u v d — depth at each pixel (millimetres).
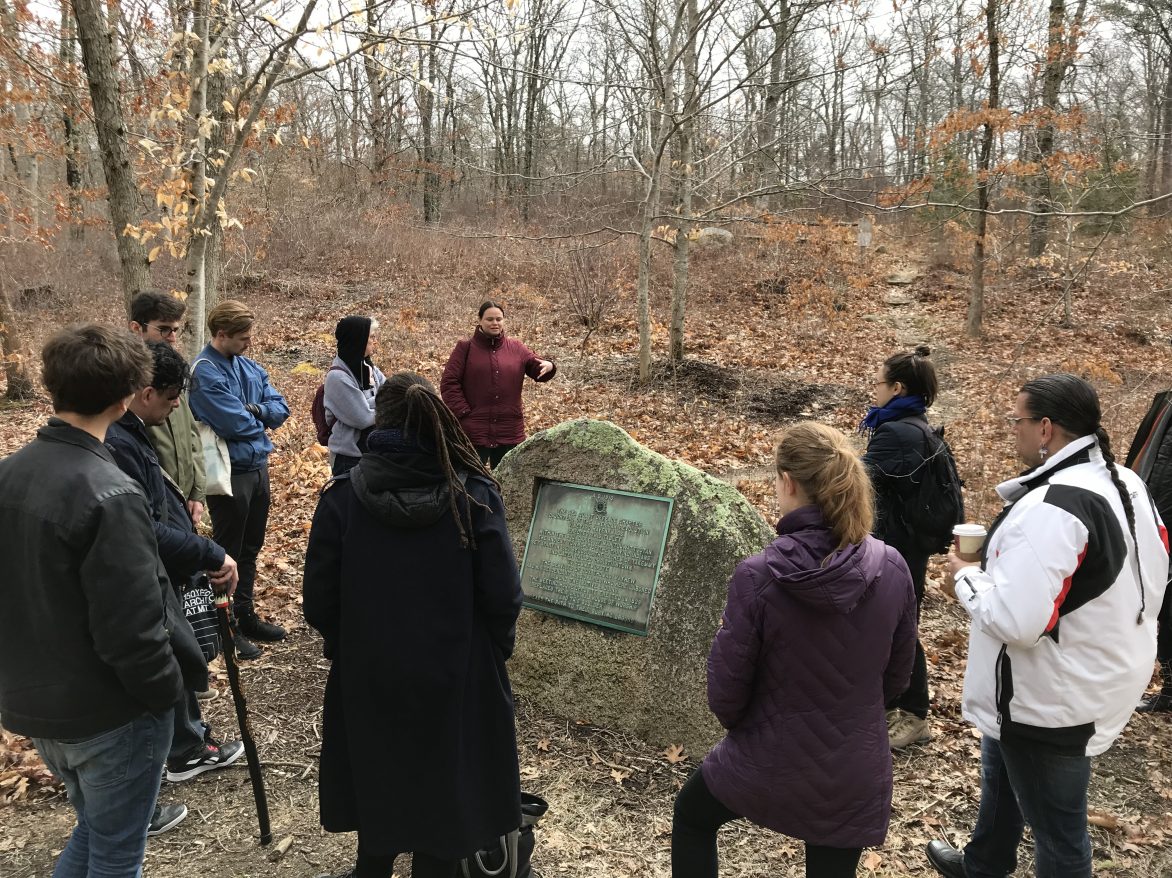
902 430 3586
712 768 2322
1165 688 4180
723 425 10023
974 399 11250
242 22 5523
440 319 14859
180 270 15406
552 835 3246
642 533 3928
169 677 2184
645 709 3840
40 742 2234
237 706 3043
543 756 3742
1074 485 2291
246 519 4398
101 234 18609
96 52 4715
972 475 7777
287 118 8062
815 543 2127
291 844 3182
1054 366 12258
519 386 6246
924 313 16469
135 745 2248
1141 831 3316
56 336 2123
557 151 20500
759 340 14484
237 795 3469
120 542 2074
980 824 2824
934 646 4977
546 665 4090
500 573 2318
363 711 2275
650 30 10367
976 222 14641
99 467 2129
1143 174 17141
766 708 2219
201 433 4055
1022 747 2395
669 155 12719
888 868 3119
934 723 4113
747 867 3100
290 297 16484
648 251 11242
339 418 4656
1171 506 3809
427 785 2279
